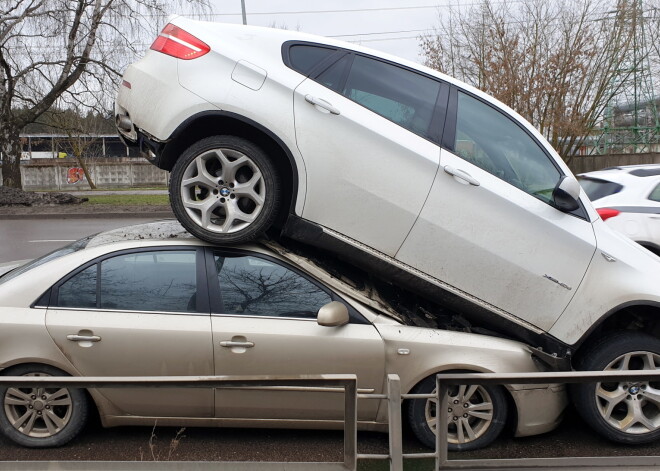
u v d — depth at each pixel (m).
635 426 3.56
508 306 3.64
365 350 3.37
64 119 23.34
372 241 3.60
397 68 3.79
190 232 3.58
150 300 3.46
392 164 3.57
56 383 2.56
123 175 41.66
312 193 3.55
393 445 2.72
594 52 21.80
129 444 3.47
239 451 3.42
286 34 3.76
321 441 3.54
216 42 3.70
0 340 3.31
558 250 3.62
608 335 3.68
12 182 21.44
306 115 3.57
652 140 31.62
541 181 3.76
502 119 3.83
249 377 2.62
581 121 22.61
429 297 3.65
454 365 3.38
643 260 3.76
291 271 3.54
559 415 3.58
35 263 3.77
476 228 3.58
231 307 3.46
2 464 2.70
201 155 3.59
